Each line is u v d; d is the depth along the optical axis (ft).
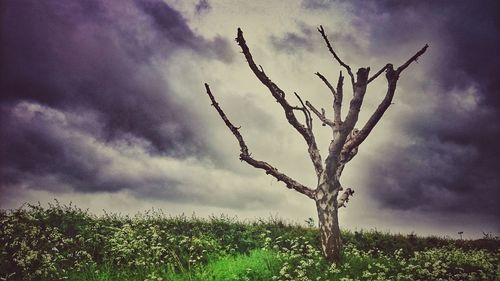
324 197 46.70
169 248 47.16
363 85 47.50
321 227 46.19
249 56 49.83
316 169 48.85
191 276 39.52
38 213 52.65
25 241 43.39
